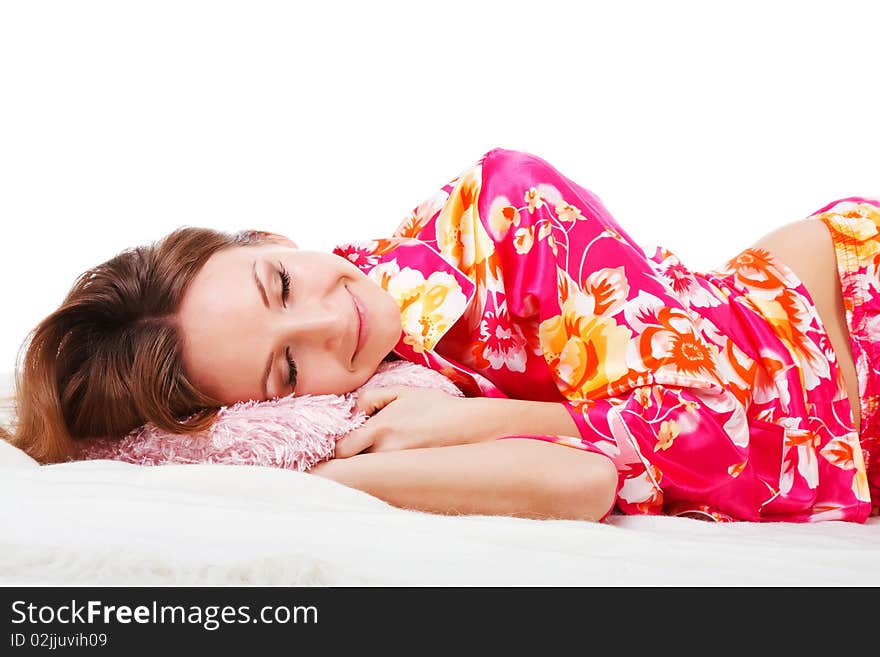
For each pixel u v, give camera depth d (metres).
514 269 1.61
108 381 1.44
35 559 1.02
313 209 4.21
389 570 1.03
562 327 1.56
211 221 4.16
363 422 1.43
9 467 1.29
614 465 1.40
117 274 1.48
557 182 1.64
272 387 1.45
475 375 1.61
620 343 1.51
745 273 1.76
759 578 1.06
